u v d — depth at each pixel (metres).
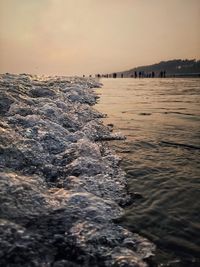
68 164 8.02
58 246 4.63
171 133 12.93
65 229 4.99
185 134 12.67
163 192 6.98
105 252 4.63
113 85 56.50
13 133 8.74
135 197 6.72
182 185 7.36
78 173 7.51
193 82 66.00
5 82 21.45
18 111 12.57
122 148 10.60
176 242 5.05
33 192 5.77
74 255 4.52
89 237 4.86
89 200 5.88
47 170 7.59
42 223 5.03
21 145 8.16
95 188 6.82
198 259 4.65
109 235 5.03
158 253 4.77
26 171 7.34
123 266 4.31
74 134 10.87
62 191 6.28
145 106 22.83
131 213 5.96
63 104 16.56
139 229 5.41
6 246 4.22
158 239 5.13
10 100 13.76
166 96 31.33
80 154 8.44
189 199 6.63
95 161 8.07
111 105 23.64
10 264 4.06
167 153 9.98
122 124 15.20
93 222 5.29
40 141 9.34
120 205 6.29
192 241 5.10
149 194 6.88
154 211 6.07
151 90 40.97
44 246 4.52
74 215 5.37
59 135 10.31
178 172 8.23
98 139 11.79
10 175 6.16
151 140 11.69
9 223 4.62
